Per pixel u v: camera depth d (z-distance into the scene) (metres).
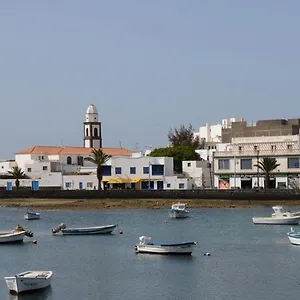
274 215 123.75
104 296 62.78
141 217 141.00
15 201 184.12
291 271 73.06
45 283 65.06
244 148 192.00
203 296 62.50
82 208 168.38
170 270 74.31
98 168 195.88
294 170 182.75
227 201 169.00
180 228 115.69
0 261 81.44
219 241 97.00
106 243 96.31
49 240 100.44
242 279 69.31
